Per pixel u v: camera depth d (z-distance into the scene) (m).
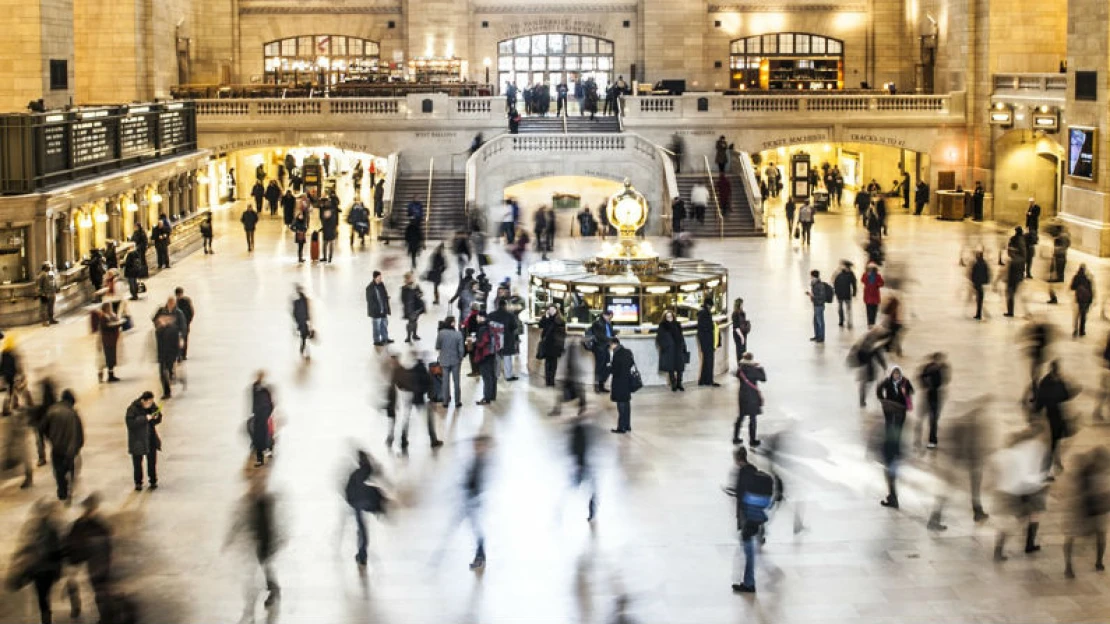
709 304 21.08
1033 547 13.55
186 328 21.47
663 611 12.12
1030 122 40.66
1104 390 19.06
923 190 44.62
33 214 26.08
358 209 37.25
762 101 43.88
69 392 15.55
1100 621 11.84
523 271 32.06
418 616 12.03
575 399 19.78
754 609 12.15
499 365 21.55
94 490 15.60
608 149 41.06
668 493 15.44
